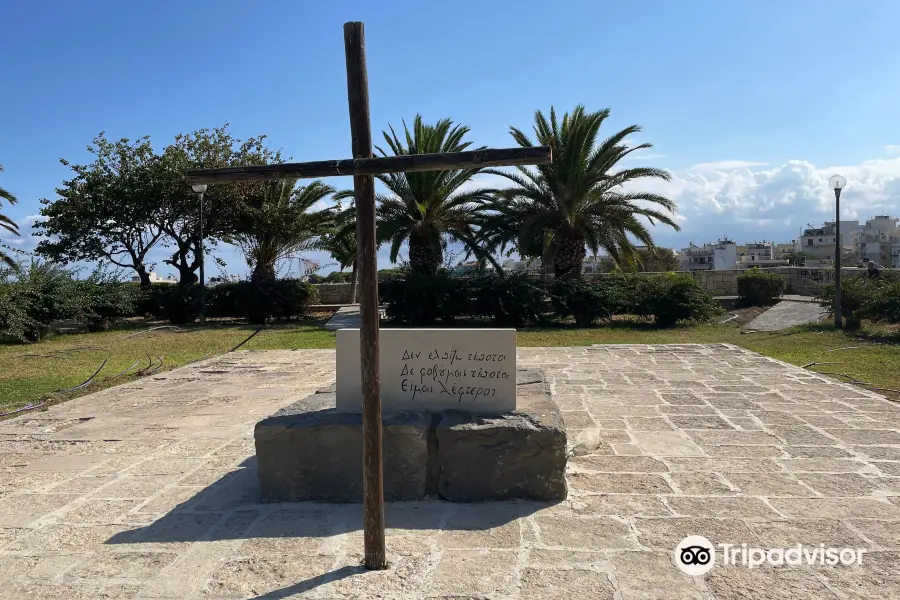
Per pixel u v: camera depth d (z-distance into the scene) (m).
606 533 3.73
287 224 21.77
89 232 22.80
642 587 3.12
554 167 18.11
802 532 3.70
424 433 4.28
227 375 10.29
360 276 3.33
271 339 15.90
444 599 3.04
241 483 4.80
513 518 3.97
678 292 17.30
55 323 20.47
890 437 5.62
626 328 16.89
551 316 18.94
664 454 5.27
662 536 3.67
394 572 3.31
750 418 6.43
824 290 15.63
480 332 4.59
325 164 3.31
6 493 4.76
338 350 4.70
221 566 3.45
